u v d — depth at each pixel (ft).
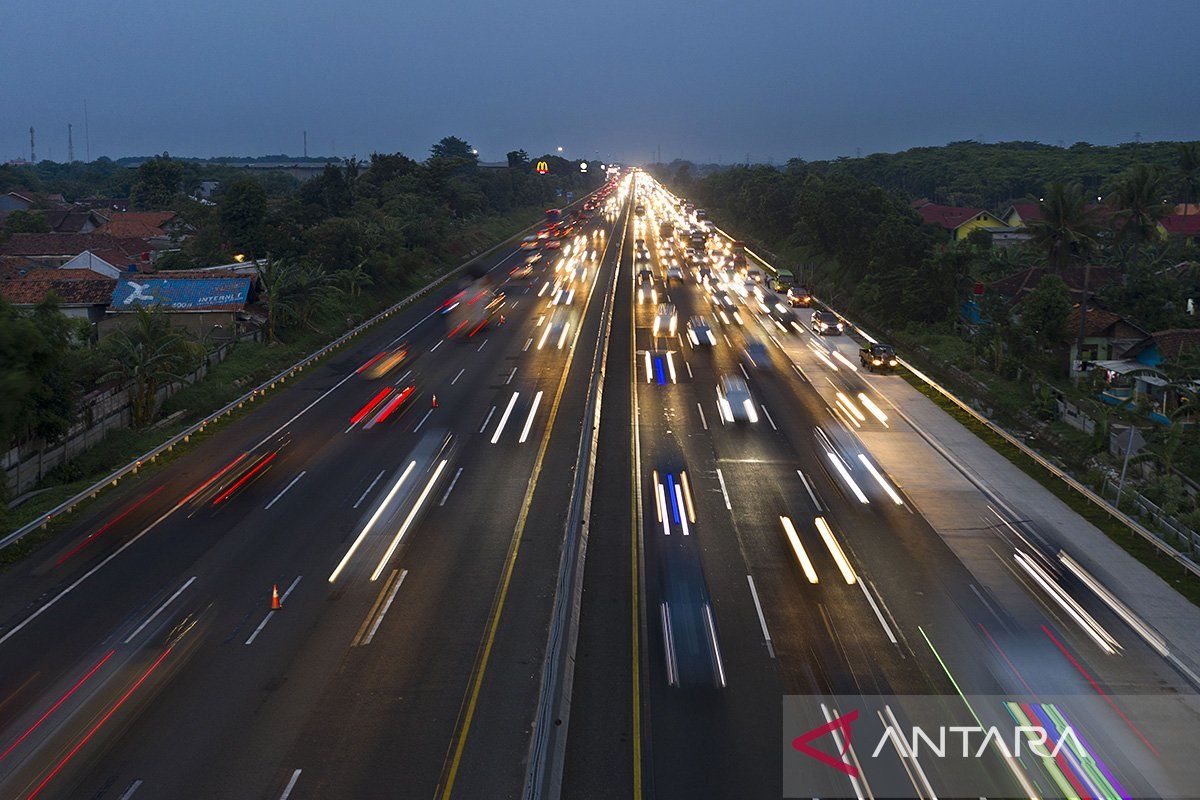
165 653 83.15
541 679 78.84
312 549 106.11
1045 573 101.04
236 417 164.96
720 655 82.79
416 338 239.09
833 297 311.27
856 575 99.96
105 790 64.13
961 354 218.38
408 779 65.72
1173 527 112.06
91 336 194.70
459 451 143.33
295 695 76.28
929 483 130.41
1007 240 421.59
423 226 381.81
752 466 136.77
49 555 105.40
